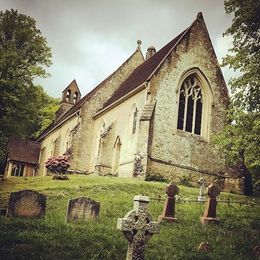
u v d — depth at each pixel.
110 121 32.97
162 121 27.48
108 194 19.69
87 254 9.45
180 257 10.11
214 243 11.78
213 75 30.55
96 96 37.16
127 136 29.45
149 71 30.83
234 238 12.45
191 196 21.08
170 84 28.42
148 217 9.30
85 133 35.91
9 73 30.61
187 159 27.92
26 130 34.16
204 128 29.48
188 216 15.14
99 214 14.59
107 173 30.70
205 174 28.39
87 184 22.02
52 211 15.55
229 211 16.94
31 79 31.81
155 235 11.87
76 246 9.85
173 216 14.42
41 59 33.22
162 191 21.83
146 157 25.62
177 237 12.06
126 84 35.56
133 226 9.06
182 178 27.22
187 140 28.31
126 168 28.39
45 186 22.11
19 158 46.88
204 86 30.17
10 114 30.86
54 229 11.32
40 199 13.64
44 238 10.20
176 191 14.73
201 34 30.70
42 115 61.31
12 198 13.21
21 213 13.27
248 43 20.25
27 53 33.00
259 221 15.05
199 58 30.16
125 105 31.05
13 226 11.22
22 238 9.97
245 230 13.64
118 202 17.28
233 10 20.55
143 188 21.81
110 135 31.52
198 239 12.05
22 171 46.81
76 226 12.12
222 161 29.36
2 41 32.66
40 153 49.09
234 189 28.56
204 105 29.98
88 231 11.50
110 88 37.91
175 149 27.56
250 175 29.64
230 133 21.22
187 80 29.77
